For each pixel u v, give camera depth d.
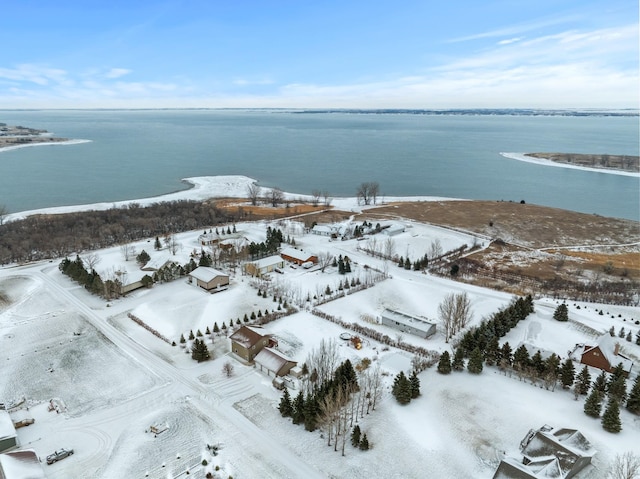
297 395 58.03
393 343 72.50
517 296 90.62
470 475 45.03
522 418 53.16
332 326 77.88
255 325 74.12
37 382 61.34
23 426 52.19
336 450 48.53
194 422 52.94
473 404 56.09
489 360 66.06
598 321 81.75
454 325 75.19
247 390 59.81
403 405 56.22
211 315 81.31
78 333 74.75
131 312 82.62
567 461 43.34
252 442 49.75
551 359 60.62
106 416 54.22
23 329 76.19
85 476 44.69
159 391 59.31
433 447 48.91
